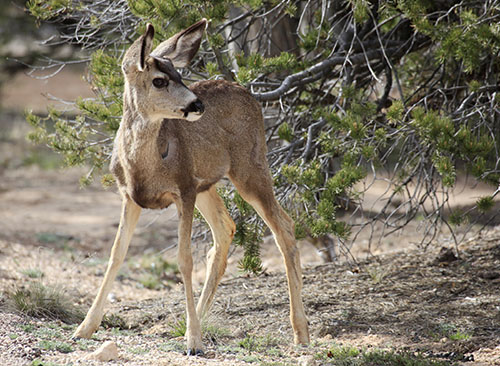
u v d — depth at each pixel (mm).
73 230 21078
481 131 13031
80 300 13227
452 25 12344
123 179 9438
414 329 10227
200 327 9352
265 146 10719
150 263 17422
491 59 13266
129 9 12969
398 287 12242
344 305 11531
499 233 15438
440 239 16562
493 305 10977
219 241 10914
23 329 9391
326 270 13859
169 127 9320
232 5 14031
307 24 15523
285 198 12219
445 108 13781
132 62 8727
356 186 22656
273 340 10141
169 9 11312
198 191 9922
